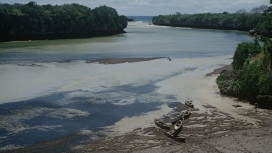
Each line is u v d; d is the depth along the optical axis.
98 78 43.84
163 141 23.83
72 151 22.12
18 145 22.97
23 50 71.75
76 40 104.75
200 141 23.67
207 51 74.88
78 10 128.25
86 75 45.44
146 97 35.59
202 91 38.31
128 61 58.09
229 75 39.56
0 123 27.00
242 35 131.88
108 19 134.38
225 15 193.00
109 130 26.03
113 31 137.62
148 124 27.48
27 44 87.19
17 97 34.25
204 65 55.78
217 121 28.14
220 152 21.72
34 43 90.94
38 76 43.94
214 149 22.22
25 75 44.34
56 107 31.56
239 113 30.39
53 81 41.38
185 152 21.73
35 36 107.56
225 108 31.97
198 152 21.73
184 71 50.19
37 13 108.50
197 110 31.31
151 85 40.88
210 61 60.06
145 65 54.47
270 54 37.34
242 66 44.25
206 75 47.25
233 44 91.62
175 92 37.78
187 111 30.20
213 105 32.94
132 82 42.16
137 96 35.94
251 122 27.89
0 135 24.58
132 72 48.38
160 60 60.22
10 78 42.38
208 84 41.72
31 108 31.03
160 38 112.75
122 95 36.19
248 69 35.53
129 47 81.25
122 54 67.56
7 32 100.38
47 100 33.62
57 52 69.06
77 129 26.12
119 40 103.88
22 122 27.39
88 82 41.47
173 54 69.00
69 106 31.97
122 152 21.84
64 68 50.06
